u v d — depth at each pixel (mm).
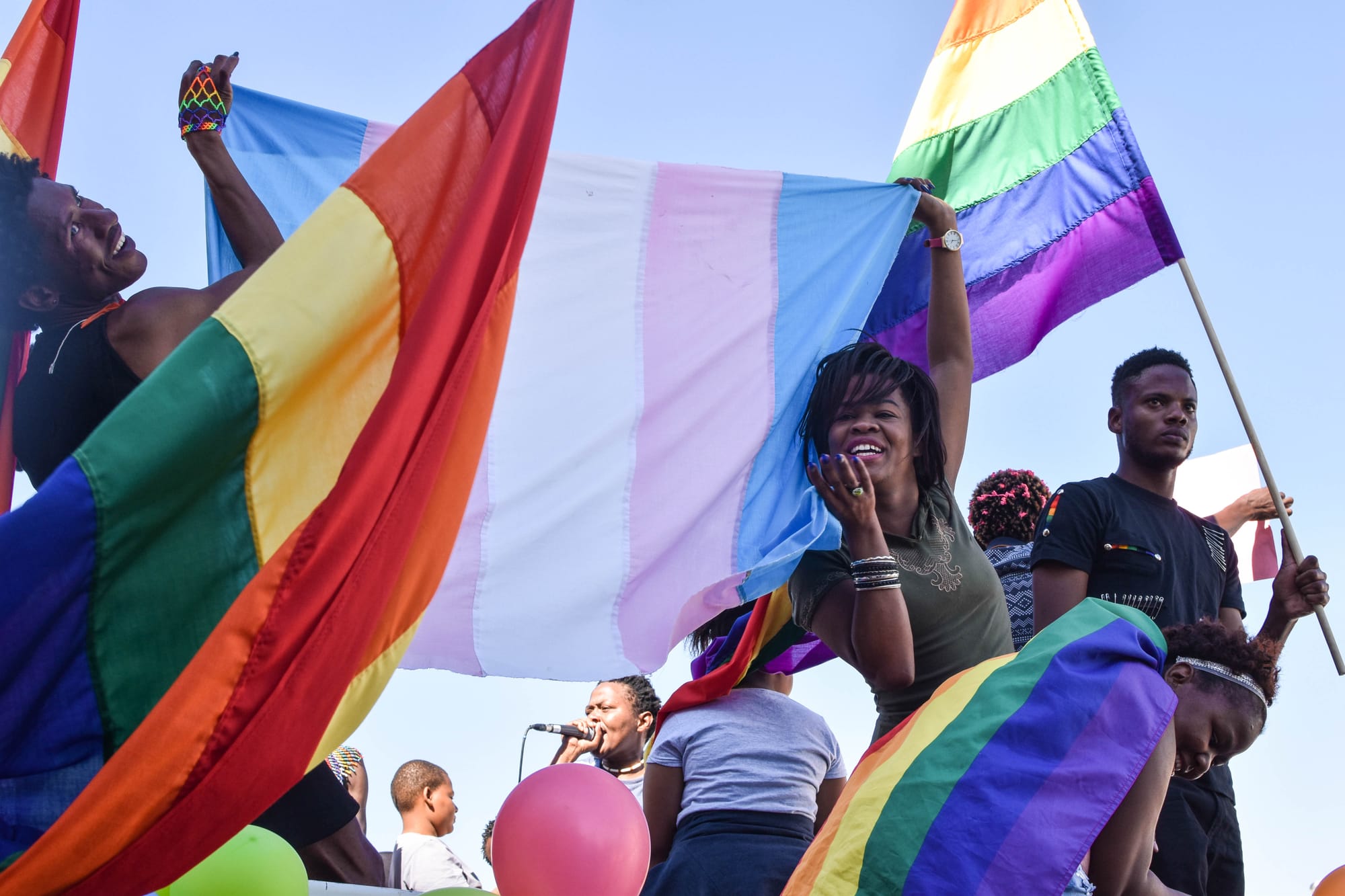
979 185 5309
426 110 3213
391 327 3037
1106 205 5125
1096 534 4434
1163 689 3145
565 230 4305
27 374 3246
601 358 4184
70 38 4512
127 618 2650
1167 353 4785
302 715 2623
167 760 2475
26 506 2543
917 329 4973
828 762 3928
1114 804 2967
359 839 3477
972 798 2967
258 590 2605
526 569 3908
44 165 4430
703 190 4445
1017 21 5441
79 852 2408
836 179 4559
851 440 3941
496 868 3072
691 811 3732
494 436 4027
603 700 4996
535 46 3320
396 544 2785
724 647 4293
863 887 2932
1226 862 3975
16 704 2564
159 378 2693
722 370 4258
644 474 4090
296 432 2852
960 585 3846
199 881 2830
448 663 3773
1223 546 4719
